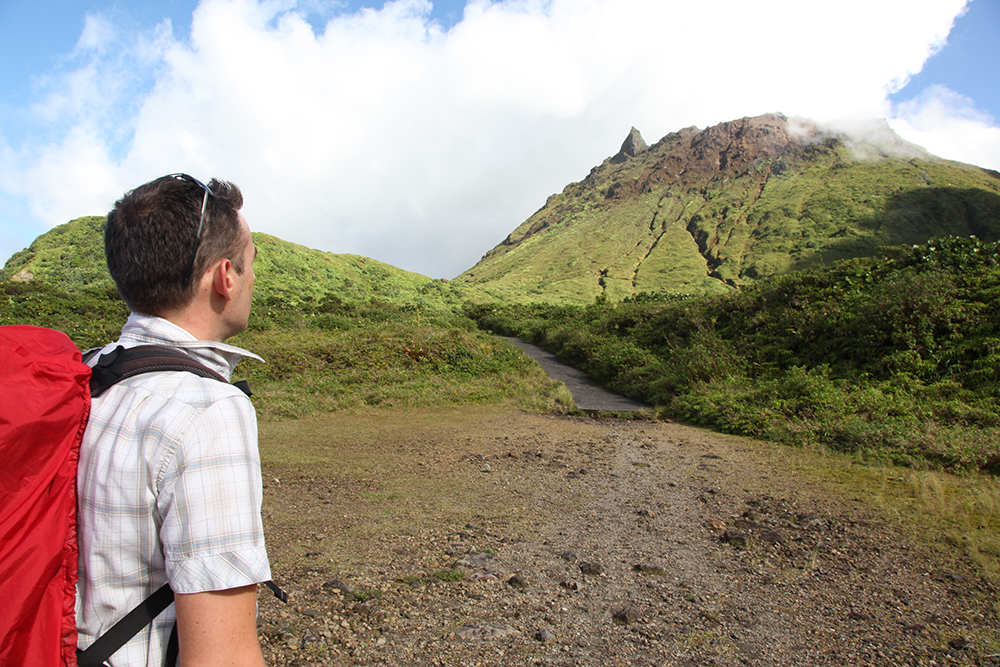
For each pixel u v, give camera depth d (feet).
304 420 31.40
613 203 517.55
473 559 11.49
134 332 2.99
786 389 31.45
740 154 507.71
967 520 14.34
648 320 62.64
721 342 42.88
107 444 2.59
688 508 15.87
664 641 8.38
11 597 2.28
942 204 340.39
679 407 34.37
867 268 42.65
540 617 9.07
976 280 34.32
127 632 2.60
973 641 8.40
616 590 10.28
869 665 7.79
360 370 44.39
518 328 103.30
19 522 2.34
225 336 3.30
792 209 375.45
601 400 42.19
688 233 406.62
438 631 8.43
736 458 22.44
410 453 23.43
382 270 189.98
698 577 10.99
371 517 14.69
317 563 11.18
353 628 8.42
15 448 2.32
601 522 14.58
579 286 311.68
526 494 17.37
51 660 2.40
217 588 2.45
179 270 2.92
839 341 35.78
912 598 9.98
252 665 2.52
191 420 2.60
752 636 8.58
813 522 14.37
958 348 29.86
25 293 84.33
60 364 2.59
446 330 60.39
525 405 37.29
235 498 2.58
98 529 2.55
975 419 24.16
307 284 154.51
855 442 23.48
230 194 3.31
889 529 13.76
